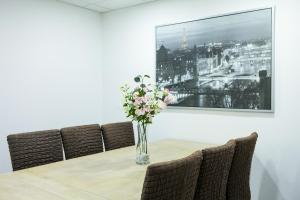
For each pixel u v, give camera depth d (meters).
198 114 3.26
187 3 3.31
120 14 4.00
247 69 2.88
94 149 2.83
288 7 2.65
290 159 2.67
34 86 3.43
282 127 2.71
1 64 3.13
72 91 3.85
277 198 2.76
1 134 3.14
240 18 2.91
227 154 1.82
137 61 3.83
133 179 1.86
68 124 3.80
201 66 3.20
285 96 2.68
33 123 3.43
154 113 2.20
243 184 2.21
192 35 3.27
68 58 3.80
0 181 1.80
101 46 4.20
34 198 1.51
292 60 2.64
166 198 1.37
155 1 3.61
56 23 3.65
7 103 3.19
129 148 2.83
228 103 3.01
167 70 3.49
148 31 3.70
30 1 3.38
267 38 2.75
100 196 1.55
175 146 2.91
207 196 1.77
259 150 2.84
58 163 2.25
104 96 4.20
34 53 3.43
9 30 3.19
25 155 2.32
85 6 3.89
